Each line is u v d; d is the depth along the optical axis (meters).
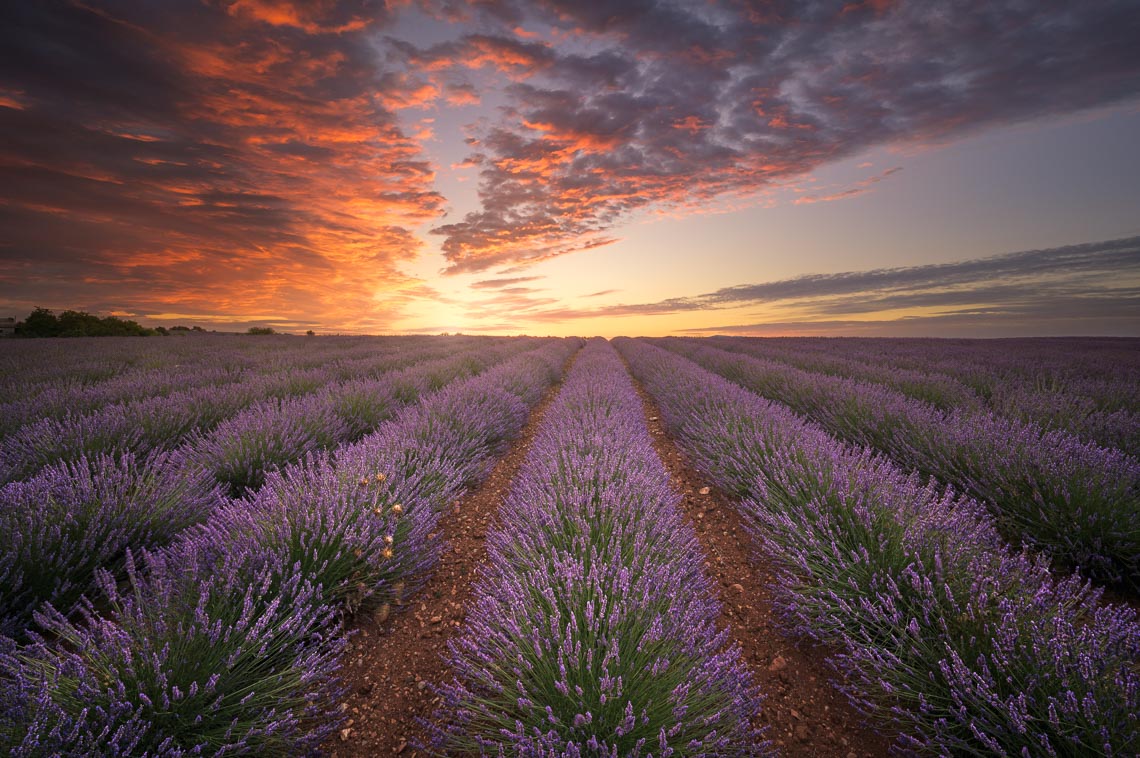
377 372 10.99
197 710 1.83
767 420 5.45
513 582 2.61
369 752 1.98
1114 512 3.08
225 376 9.41
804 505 3.50
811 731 2.11
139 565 3.00
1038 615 2.06
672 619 2.14
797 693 2.33
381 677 2.40
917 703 2.11
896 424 5.52
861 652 2.24
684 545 3.17
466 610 2.96
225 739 1.78
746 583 3.30
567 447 4.88
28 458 4.00
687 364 12.90
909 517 2.90
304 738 1.87
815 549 2.94
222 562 2.56
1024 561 2.37
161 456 4.04
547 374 12.74
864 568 2.66
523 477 4.45
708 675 1.85
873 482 3.40
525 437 7.57
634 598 2.22
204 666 1.93
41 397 6.28
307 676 2.06
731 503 4.67
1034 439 4.16
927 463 4.53
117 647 1.88
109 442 4.58
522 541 3.03
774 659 2.56
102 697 1.72
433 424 5.42
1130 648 1.79
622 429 5.54
